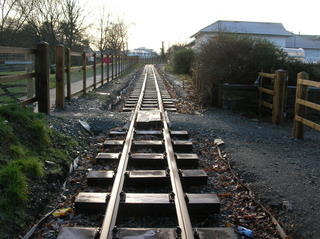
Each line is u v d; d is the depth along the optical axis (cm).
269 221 432
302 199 474
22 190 431
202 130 889
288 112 1214
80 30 3784
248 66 1401
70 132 759
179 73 3597
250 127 981
